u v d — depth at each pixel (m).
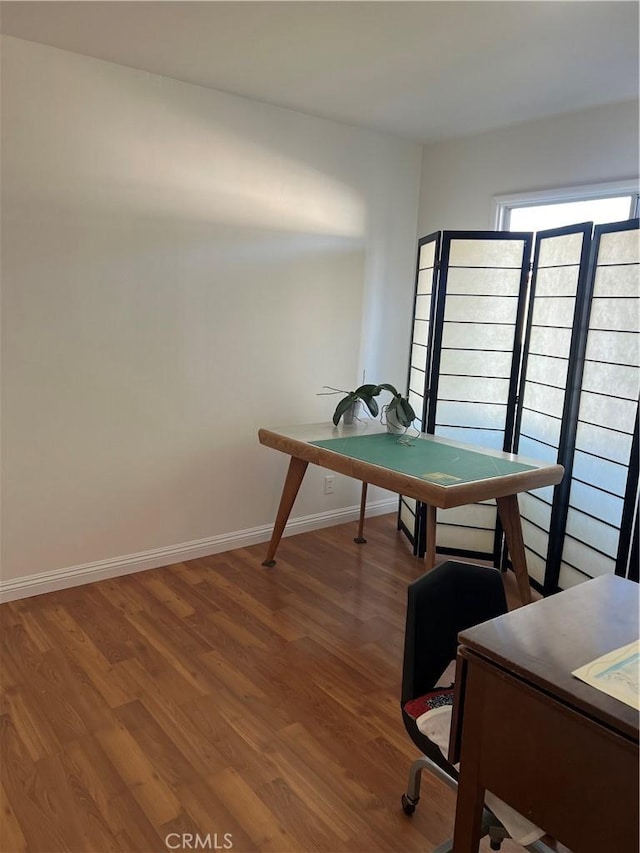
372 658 2.69
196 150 3.23
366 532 4.19
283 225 3.63
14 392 2.89
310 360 3.92
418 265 3.87
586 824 1.19
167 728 2.19
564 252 3.05
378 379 4.32
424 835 1.79
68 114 2.83
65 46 2.72
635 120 3.07
